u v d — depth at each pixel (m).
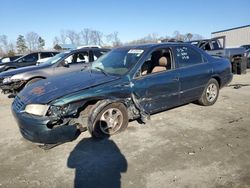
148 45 4.95
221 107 5.90
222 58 6.36
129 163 3.41
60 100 3.68
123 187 2.89
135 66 4.45
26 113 3.74
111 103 4.11
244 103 6.25
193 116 5.25
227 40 35.25
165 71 4.79
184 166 3.29
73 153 3.75
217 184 2.89
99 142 4.09
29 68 7.91
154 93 4.59
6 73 7.91
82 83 4.14
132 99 4.34
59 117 3.63
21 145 4.11
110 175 3.15
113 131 4.29
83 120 4.06
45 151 3.85
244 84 9.17
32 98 3.86
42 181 3.08
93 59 8.52
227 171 3.14
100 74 4.59
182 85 5.05
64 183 3.03
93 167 3.35
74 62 8.19
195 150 3.71
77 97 3.78
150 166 3.32
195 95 5.49
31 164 3.49
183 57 5.20
